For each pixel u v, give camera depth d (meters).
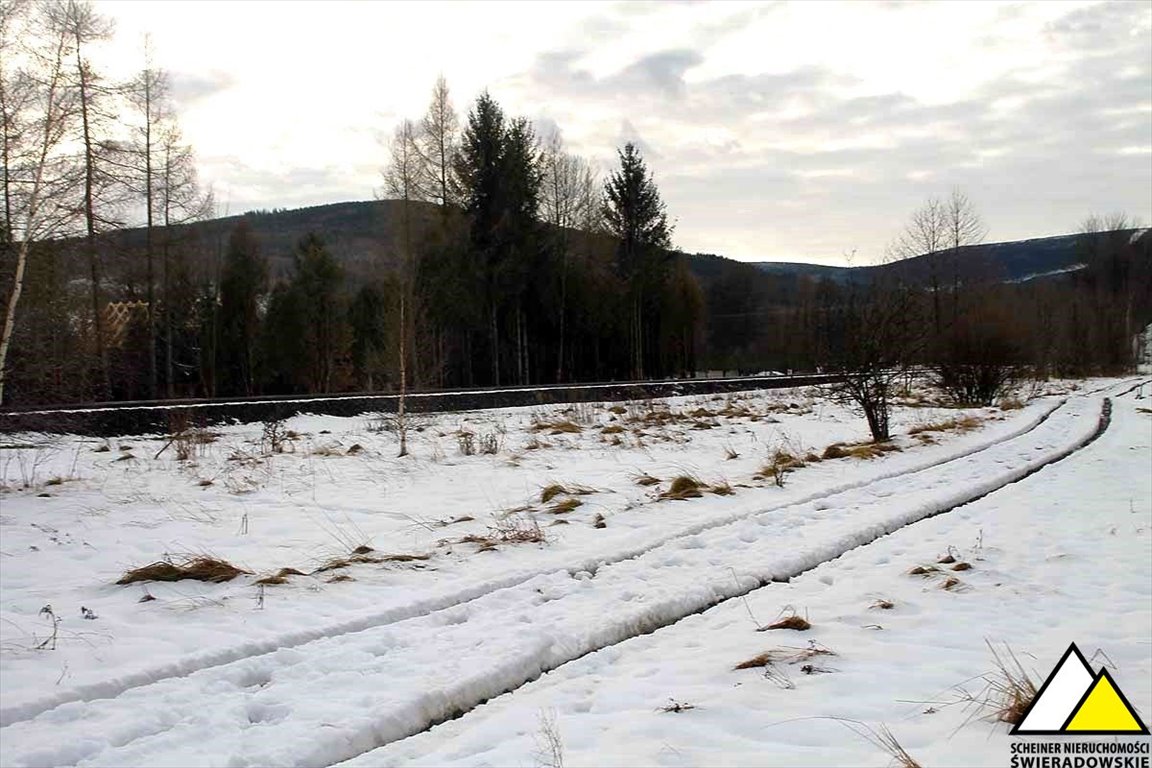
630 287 51.09
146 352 35.06
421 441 18.97
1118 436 20.45
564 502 11.45
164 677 5.78
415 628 6.73
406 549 9.45
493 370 45.38
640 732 4.75
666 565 8.64
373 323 42.00
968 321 30.92
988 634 6.28
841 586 7.82
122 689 5.58
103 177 18.67
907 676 5.41
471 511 11.61
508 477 14.35
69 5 16.66
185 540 9.84
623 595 7.61
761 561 8.70
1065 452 17.66
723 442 19.19
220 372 43.34
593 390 31.36
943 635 6.28
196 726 4.96
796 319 67.38
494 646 6.25
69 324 20.11
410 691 5.46
